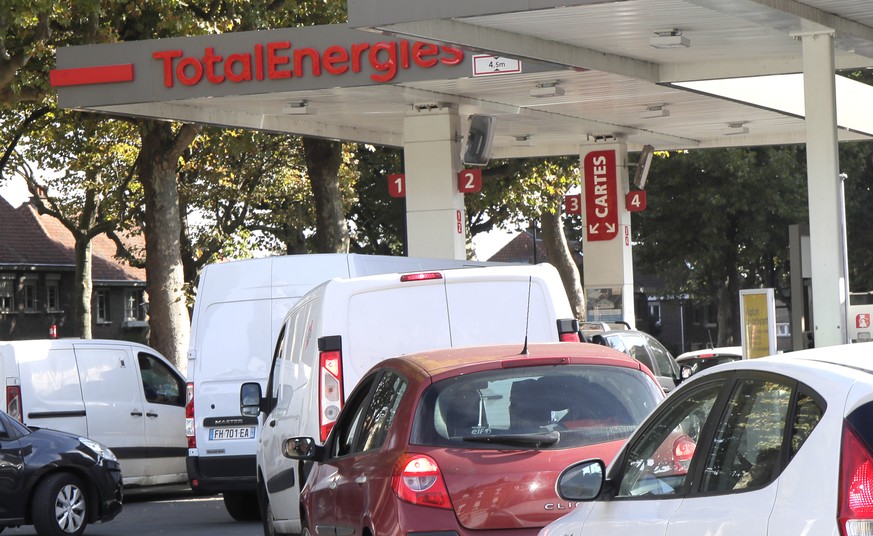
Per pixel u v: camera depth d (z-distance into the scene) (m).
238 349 21.78
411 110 34.06
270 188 70.88
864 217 73.94
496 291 15.27
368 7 21.89
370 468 10.87
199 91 30.45
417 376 10.94
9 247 105.00
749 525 6.32
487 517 10.06
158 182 43.69
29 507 22.25
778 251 73.94
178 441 29.78
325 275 21.39
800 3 21.41
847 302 22.80
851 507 5.77
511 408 10.65
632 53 28.03
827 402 6.15
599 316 41.44
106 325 115.44
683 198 72.75
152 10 41.50
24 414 27.06
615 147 41.62
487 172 61.28
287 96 31.33
